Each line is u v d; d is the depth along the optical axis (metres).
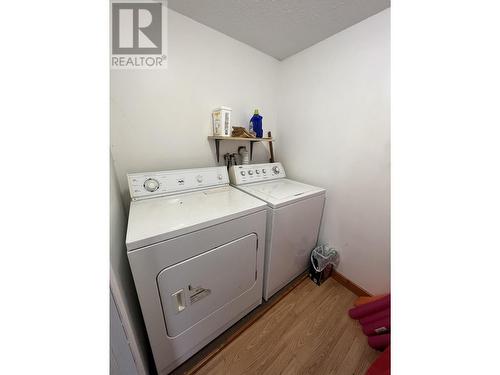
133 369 0.71
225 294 1.08
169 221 0.89
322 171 1.65
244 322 1.27
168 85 1.31
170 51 1.27
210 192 1.39
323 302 1.46
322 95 1.56
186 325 0.96
